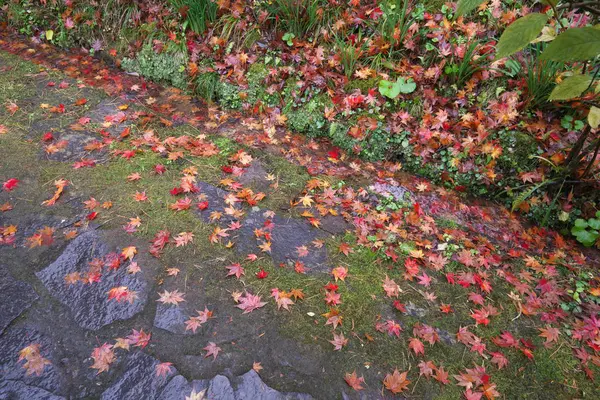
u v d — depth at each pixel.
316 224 2.81
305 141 3.64
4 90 3.62
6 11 4.55
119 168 3.01
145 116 3.63
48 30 4.44
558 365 2.19
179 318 2.14
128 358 1.95
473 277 2.60
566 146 3.09
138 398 1.82
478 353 2.20
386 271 2.57
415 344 2.16
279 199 2.99
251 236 2.65
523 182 3.18
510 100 3.23
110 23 4.29
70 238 2.46
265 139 3.58
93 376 1.87
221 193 2.95
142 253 2.43
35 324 2.04
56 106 3.55
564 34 1.06
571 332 2.36
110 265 2.33
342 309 2.30
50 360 1.90
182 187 2.87
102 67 4.27
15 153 3.00
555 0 1.25
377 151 3.50
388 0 3.69
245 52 3.85
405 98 3.48
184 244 2.51
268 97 3.75
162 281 2.30
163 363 1.94
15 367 1.86
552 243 3.01
